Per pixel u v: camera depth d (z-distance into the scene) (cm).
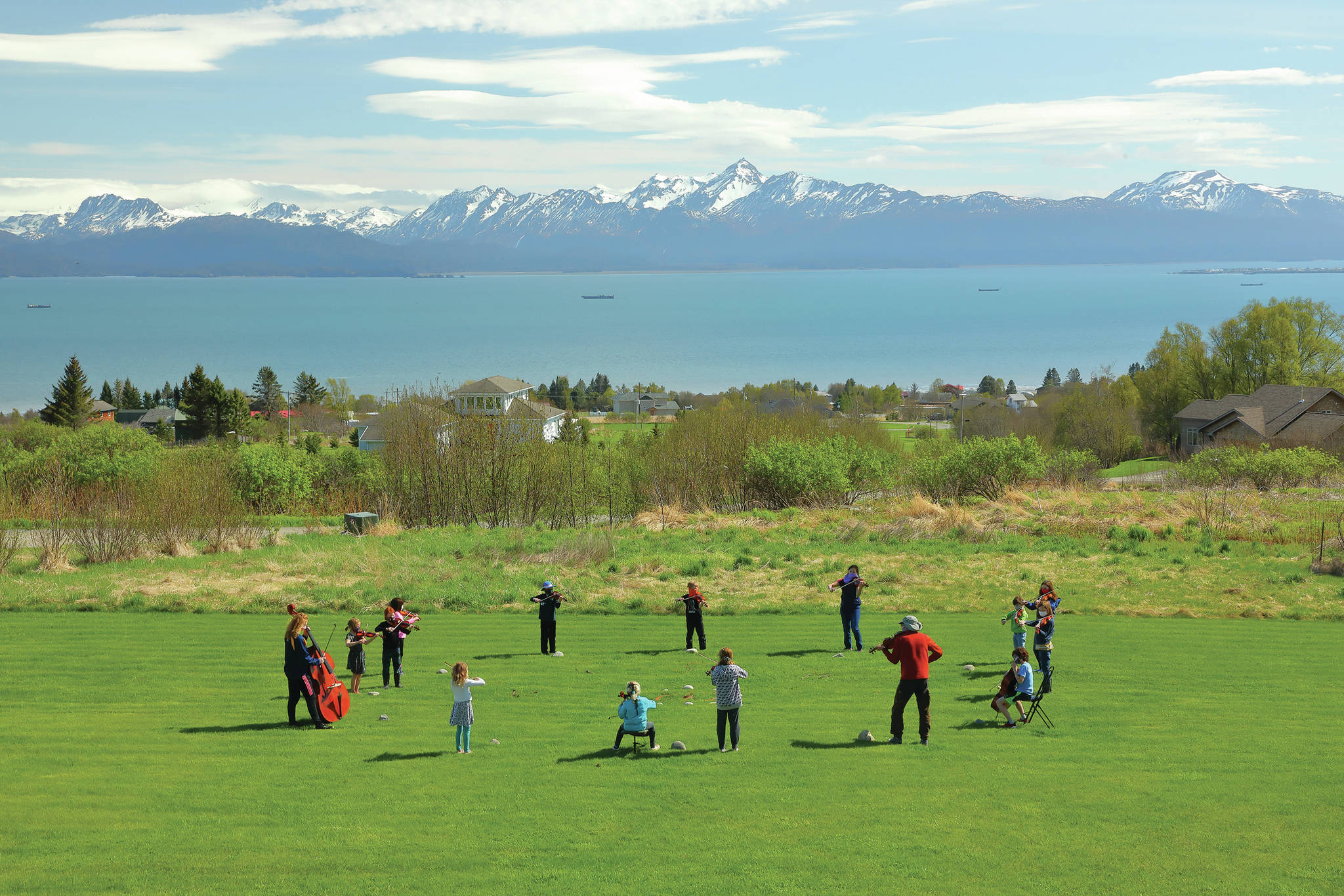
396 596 2692
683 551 3519
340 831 1107
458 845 1069
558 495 4816
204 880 973
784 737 1485
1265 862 1012
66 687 1767
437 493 4794
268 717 1589
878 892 946
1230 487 5125
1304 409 7975
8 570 3036
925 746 1428
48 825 1116
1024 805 1181
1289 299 9594
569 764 1360
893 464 5400
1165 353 10131
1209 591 2747
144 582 2872
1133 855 1032
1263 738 1460
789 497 4862
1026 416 11169
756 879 975
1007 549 3481
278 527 4494
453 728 1541
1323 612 2483
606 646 2153
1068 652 2052
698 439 5269
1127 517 4041
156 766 1333
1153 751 1397
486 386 9550
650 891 950
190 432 11638
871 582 2919
